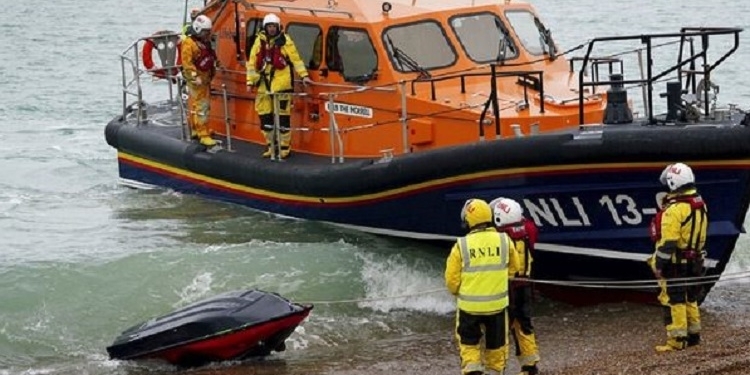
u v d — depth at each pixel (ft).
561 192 35.76
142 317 37.35
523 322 30.48
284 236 43.39
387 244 41.55
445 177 37.81
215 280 39.09
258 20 45.19
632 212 35.24
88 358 34.81
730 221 34.63
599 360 32.17
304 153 44.21
